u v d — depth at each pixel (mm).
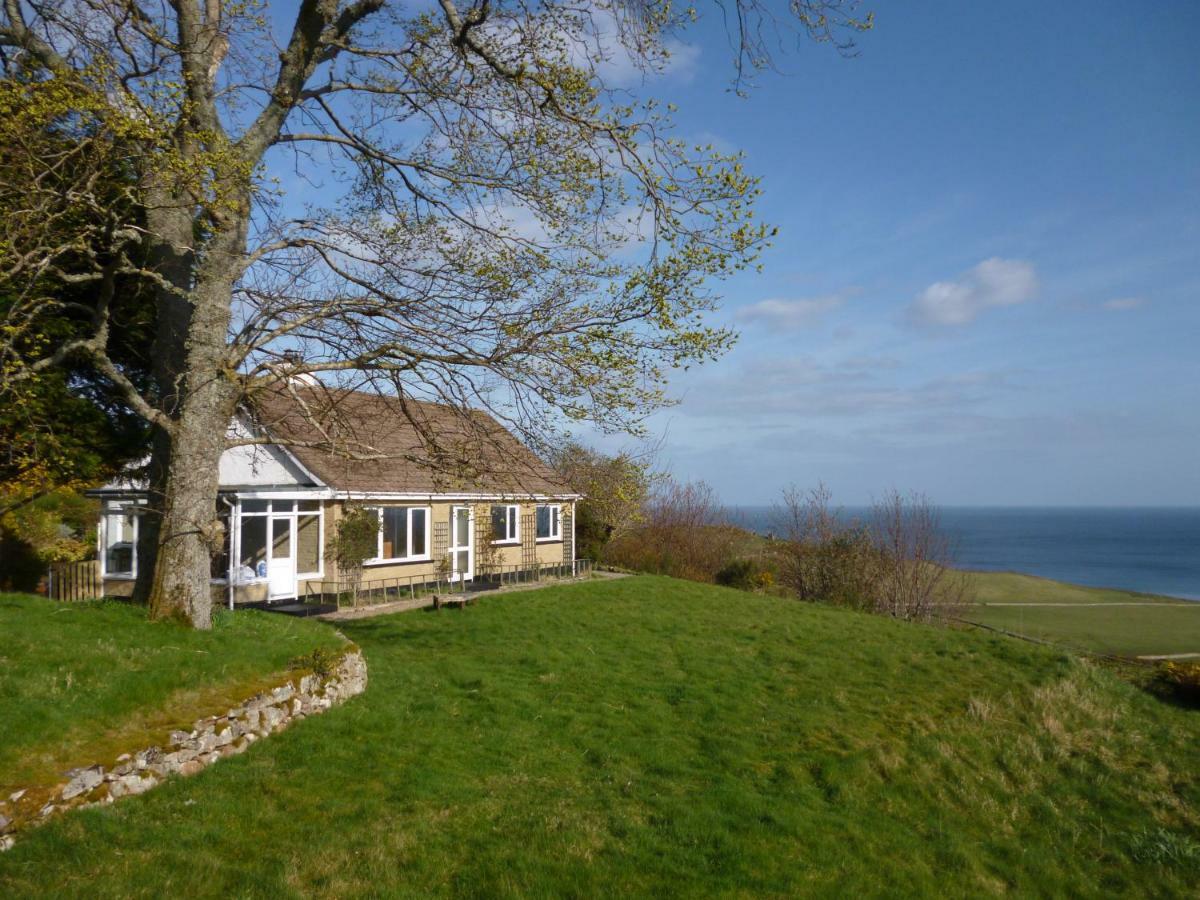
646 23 10867
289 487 20953
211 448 10430
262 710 8469
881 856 8008
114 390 13711
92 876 5344
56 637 8438
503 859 6383
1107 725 13461
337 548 19922
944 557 29953
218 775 7344
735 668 14156
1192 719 14781
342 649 10719
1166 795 11086
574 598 21422
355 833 6500
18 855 5410
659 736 10266
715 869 6836
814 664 14930
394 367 10859
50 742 6465
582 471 12586
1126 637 30359
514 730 9867
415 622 17297
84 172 10039
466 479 11812
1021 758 11586
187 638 9398
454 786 7812
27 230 9352
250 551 20500
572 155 11359
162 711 7625
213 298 10578
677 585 25125
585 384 10508
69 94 8664
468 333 11000
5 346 9305
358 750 8438
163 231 10688
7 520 17109
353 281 11664
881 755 10461
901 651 16688
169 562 10070
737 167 9938
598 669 13297
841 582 27969
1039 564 89750
